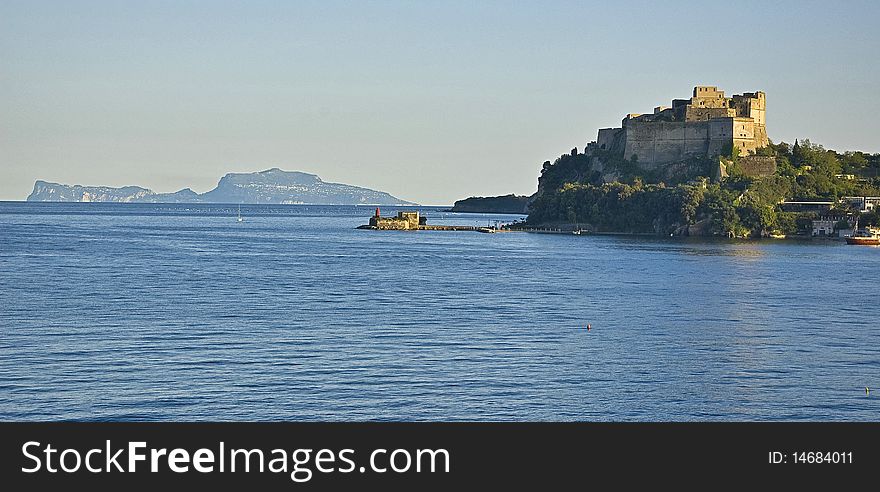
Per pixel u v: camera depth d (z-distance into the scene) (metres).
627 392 80.94
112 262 194.38
